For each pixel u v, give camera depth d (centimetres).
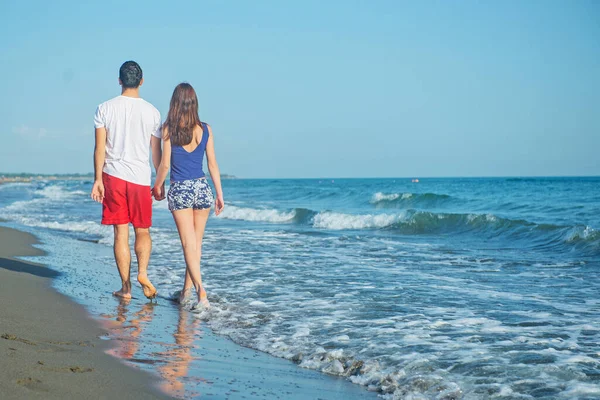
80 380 263
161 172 504
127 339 366
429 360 333
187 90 493
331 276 664
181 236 503
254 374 311
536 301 520
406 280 639
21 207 2277
